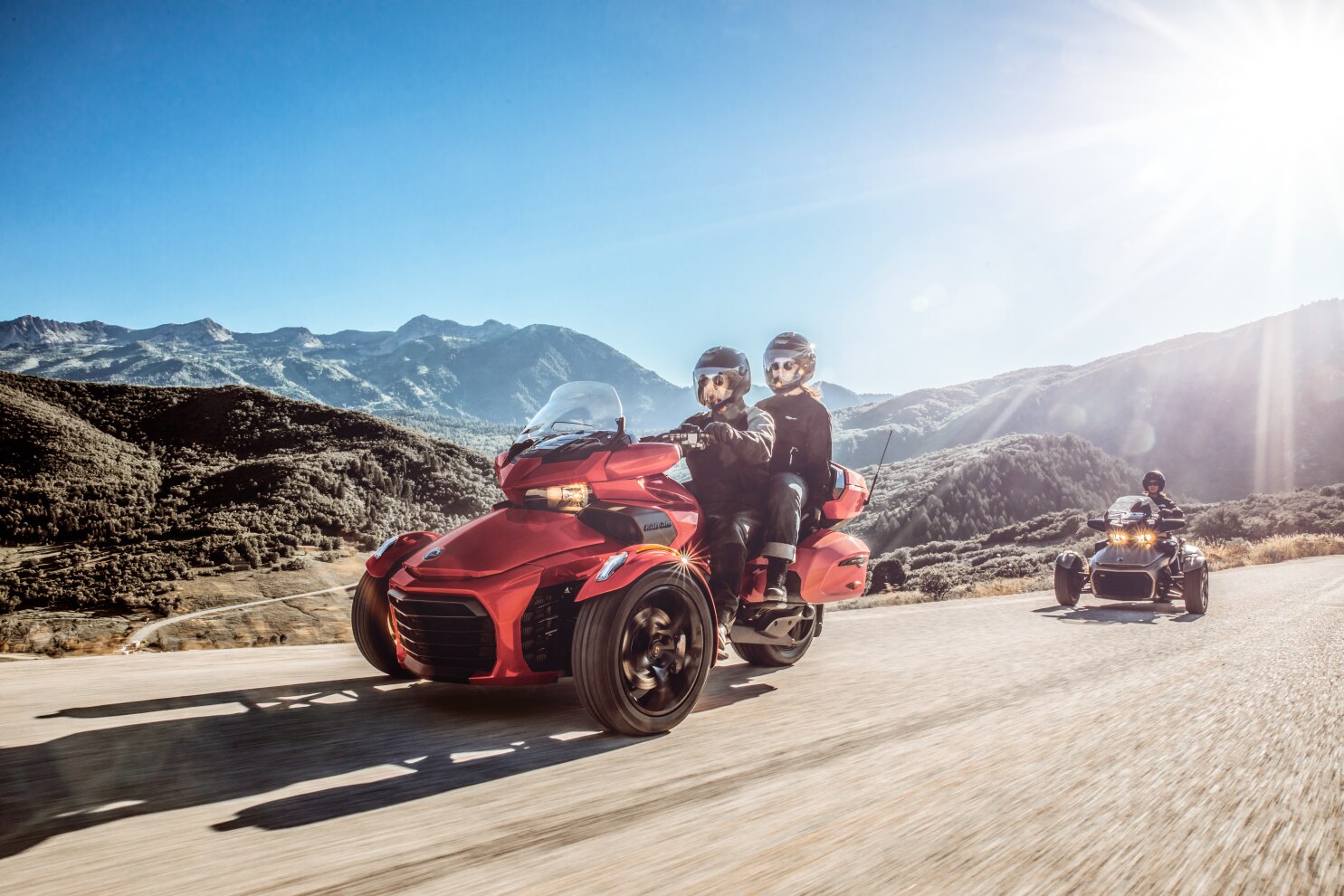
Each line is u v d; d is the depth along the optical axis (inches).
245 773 97.0
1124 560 372.2
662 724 125.6
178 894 62.4
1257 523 1558.8
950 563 2081.7
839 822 83.8
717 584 154.1
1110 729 128.0
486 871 69.0
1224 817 87.2
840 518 196.2
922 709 143.6
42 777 92.4
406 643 139.8
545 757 110.0
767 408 195.2
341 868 68.7
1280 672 180.9
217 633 2315.5
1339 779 101.7
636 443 151.3
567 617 137.5
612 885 66.4
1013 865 73.1
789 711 142.3
